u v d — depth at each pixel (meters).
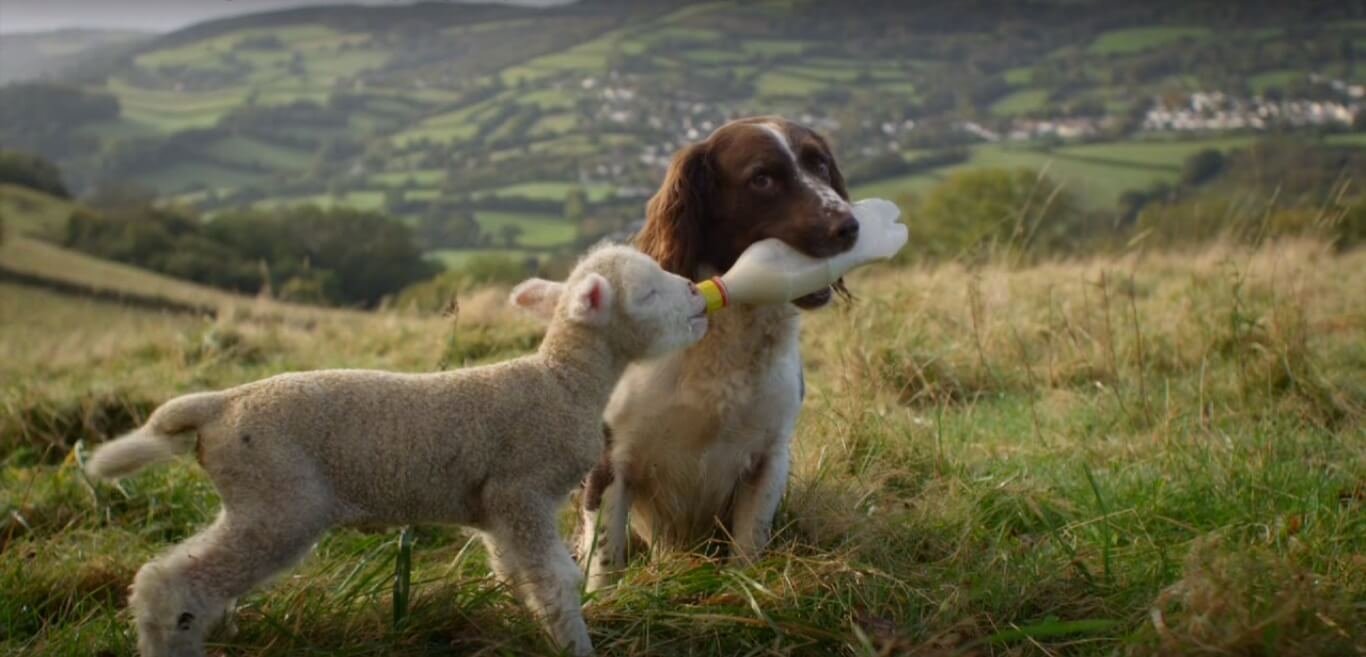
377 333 9.49
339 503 2.89
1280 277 8.26
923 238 25.28
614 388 3.29
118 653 3.38
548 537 3.07
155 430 2.88
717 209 4.24
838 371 6.69
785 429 4.25
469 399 3.01
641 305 3.17
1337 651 2.88
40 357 10.28
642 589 3.62
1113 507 4.49
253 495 2.79
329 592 3.59
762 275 3.73
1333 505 4.32
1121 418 5.75
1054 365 6.78
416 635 3.32
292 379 2.93
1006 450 5.46
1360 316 7.70
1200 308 7.53
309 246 44.84
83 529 4.69
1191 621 2.95
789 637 3.35
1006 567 3.72
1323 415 5.57
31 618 3.85
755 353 4.07
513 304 3.45
